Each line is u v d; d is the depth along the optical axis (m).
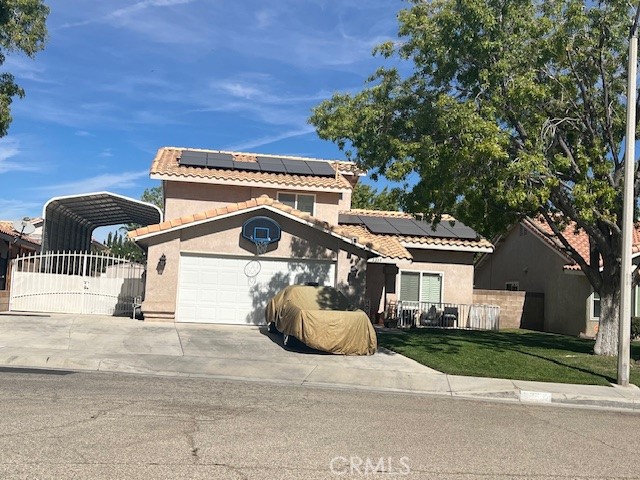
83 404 8.57
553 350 17.23
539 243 27.14
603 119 15.67
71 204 24.84
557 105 14.89
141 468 5.87
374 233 24.41
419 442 7.53
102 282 21.06
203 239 19.39
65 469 5.73
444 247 24.45
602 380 13.28
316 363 13.75
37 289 20.80
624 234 12.94
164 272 19.06
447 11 13.68
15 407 8.16
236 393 10.28
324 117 16.12
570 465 6.86
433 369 13.81
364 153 15.34
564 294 24.83
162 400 9.22
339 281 19.75
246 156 25.56
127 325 17.80
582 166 14.03
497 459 6.94
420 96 15.10
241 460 6.32
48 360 12.63
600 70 14.84
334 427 8.07
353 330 14.81
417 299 24.84
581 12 13.71
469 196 14.29
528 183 13.55
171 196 22.47
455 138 13.75
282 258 19.70
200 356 13.92
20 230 22.89
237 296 19.50
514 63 13.80
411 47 14.88
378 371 13.25
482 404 10.91
